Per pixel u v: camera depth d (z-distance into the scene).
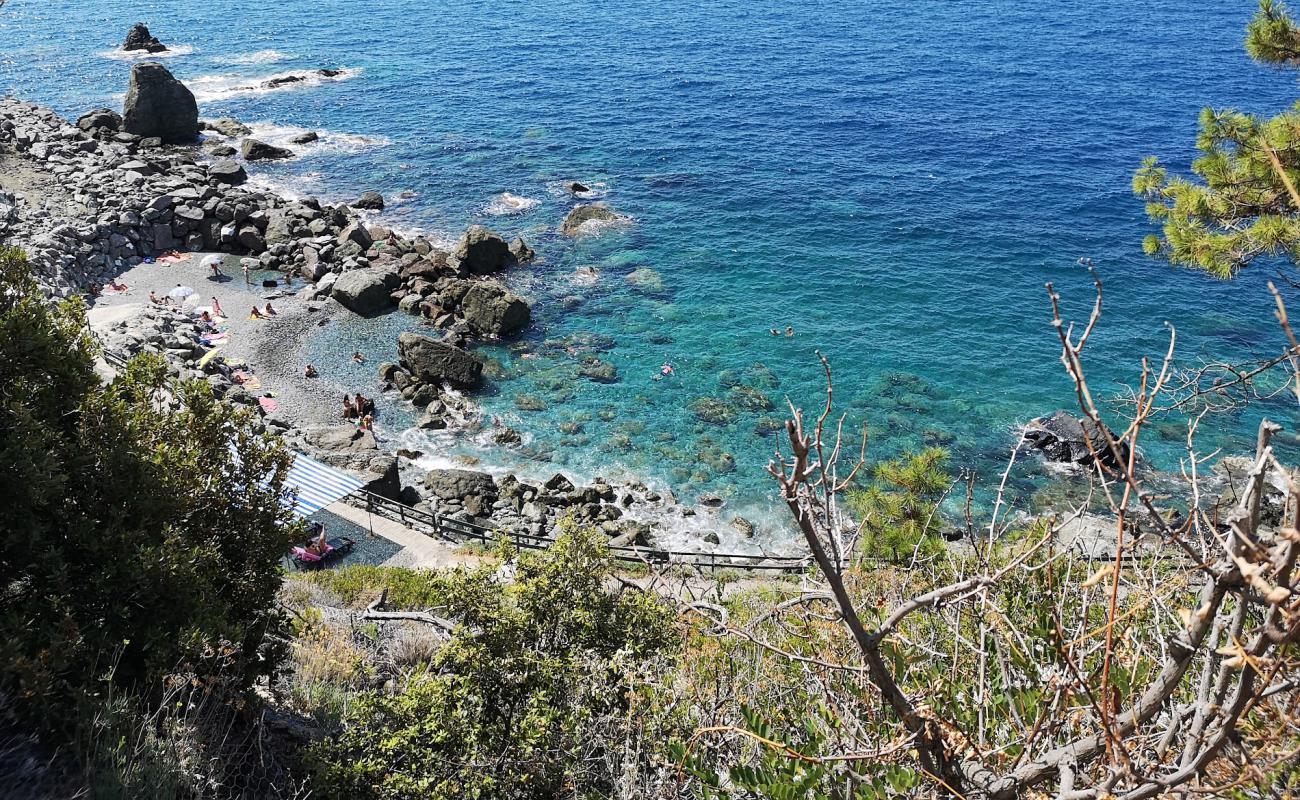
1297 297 45.41
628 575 26.08
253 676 10.73
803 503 3.49
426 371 40.19
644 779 7.05
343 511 29.84
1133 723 3.34
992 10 127.00
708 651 7.97
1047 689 4.15
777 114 80.25
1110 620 3.09
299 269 49.72
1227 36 107.06
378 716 10.37
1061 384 40.19
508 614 10.80
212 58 96.56
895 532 14.70
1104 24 116.19
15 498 8.87
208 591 10.04
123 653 9.12
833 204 60.69
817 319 46.22
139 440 11.10
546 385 40.81
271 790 9.53
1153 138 72.00
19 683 8.06
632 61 98.56
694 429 37.91
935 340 44.16
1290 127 14.83
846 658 5.50
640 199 61.47
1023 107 81.06
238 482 11.77
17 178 53.84
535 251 53.19
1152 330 43.78
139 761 7.96
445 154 69.12
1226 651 2.72
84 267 46.94
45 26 110.69
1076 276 49.91
